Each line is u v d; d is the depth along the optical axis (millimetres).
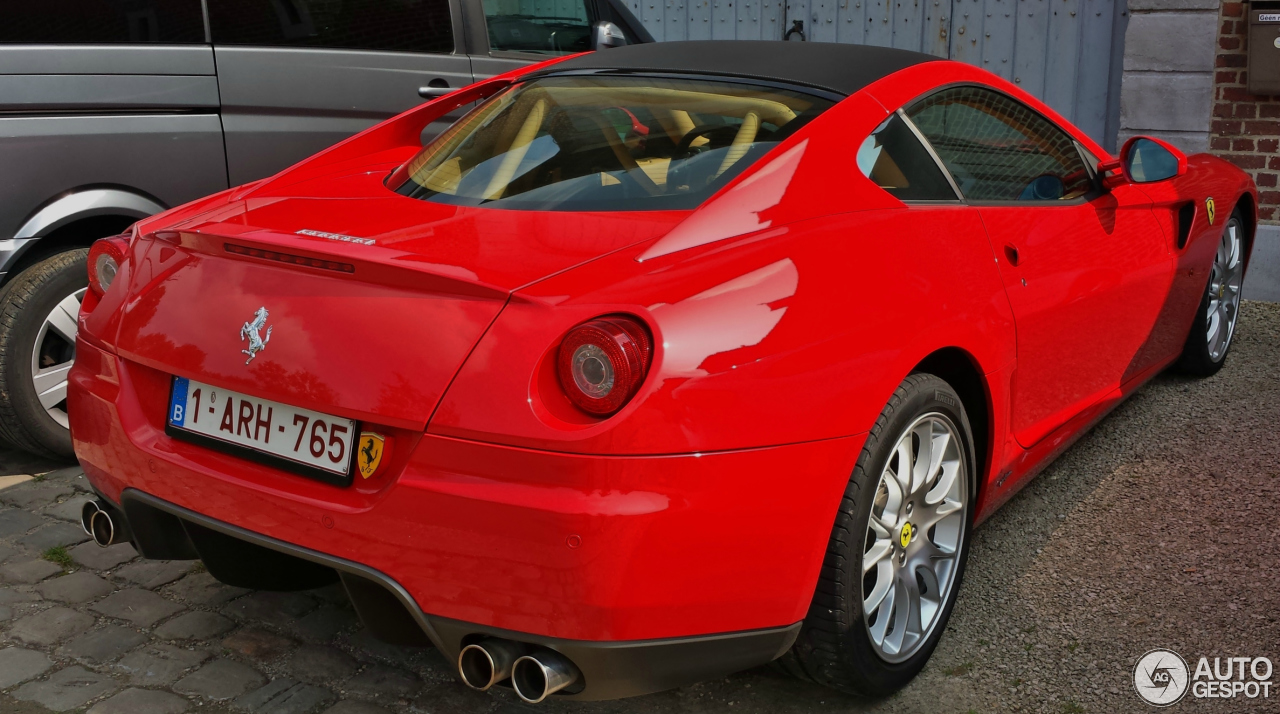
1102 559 2934
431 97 4672
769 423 1846
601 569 1720
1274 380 4359
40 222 3477
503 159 2520
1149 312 3479
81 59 3561
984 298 2424
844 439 1966
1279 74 5398
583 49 5488
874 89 2566
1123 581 2814
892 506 2236
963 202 2611
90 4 3598
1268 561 2893
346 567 1887
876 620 2242
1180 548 2980
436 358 1804
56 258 3486
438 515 1778
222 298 2074
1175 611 2664
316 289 1973
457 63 4812
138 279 2270
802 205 2193
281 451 1992
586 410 1739
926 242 2328
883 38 7102
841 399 1962
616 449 1709
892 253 2221
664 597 1785
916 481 2305
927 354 2182
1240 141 5691
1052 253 2787
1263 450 3635
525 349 1759
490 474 1751
